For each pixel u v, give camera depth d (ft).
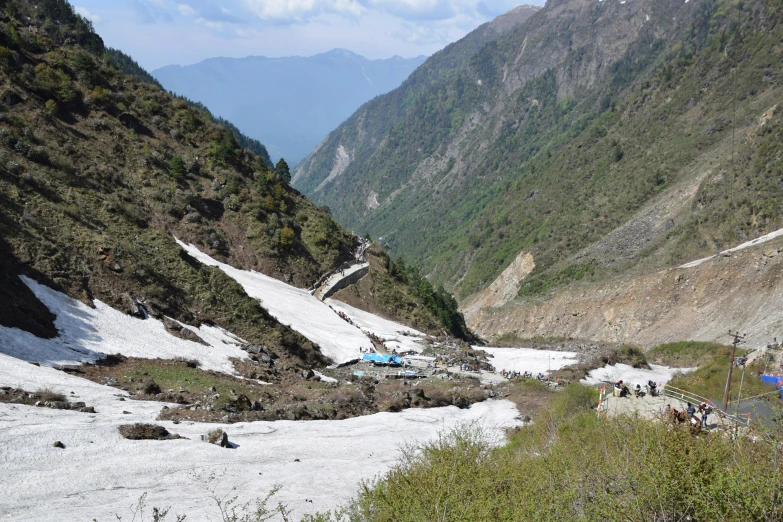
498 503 46.80
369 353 211.41
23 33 294.05
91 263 160.76
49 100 251.60
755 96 446.19
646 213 422.00
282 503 70.44
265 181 310.86
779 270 261.44
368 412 135.64
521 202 638.94
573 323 355.36
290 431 106.73
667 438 44.32
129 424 90.79
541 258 469.57
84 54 314.76
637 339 306.55
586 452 55.21
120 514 62.28
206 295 189.67
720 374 148.46
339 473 84.53
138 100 319.88
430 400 155.53
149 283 170.60
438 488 47.42
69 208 182.19
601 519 41.29
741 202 335.67
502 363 238.68
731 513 36.04
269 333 190.80
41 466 71.10
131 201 232.12
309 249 300.81
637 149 525.75
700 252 338.13
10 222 150.71
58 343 122.21
